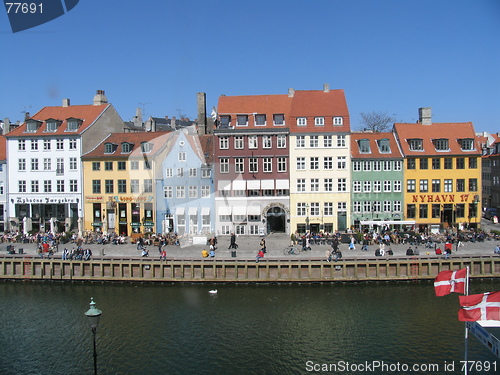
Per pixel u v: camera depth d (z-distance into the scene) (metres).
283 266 48.25
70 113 70.81
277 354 32.91
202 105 69.69
